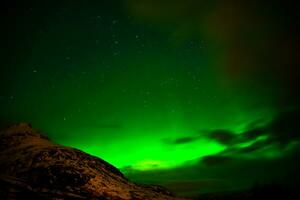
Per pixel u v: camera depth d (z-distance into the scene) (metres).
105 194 122.00
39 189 101.94
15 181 103.81
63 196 101.25
